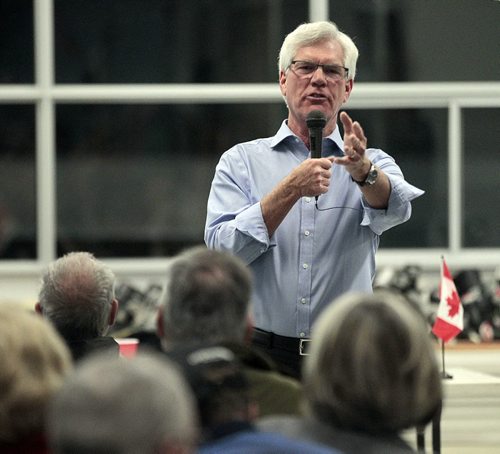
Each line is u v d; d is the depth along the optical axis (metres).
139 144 12.21
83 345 4.38
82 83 12.20
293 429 2.78
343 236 5.01
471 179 12.37
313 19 12.27
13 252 12.12
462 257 12.20
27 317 2.92
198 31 12.22
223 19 12.23
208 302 3.31
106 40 12.19
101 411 2.06
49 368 2.88
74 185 12.19
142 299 11.37
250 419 2.80
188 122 12.23
